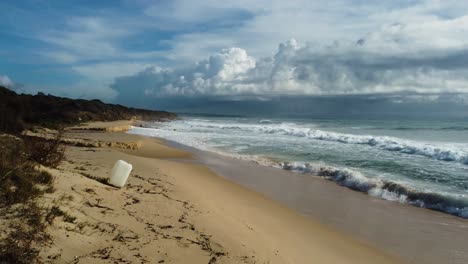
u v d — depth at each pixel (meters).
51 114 33.78
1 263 3.20
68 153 12.43
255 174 13.49
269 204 9.11
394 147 20.70
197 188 9.60
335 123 58.03
